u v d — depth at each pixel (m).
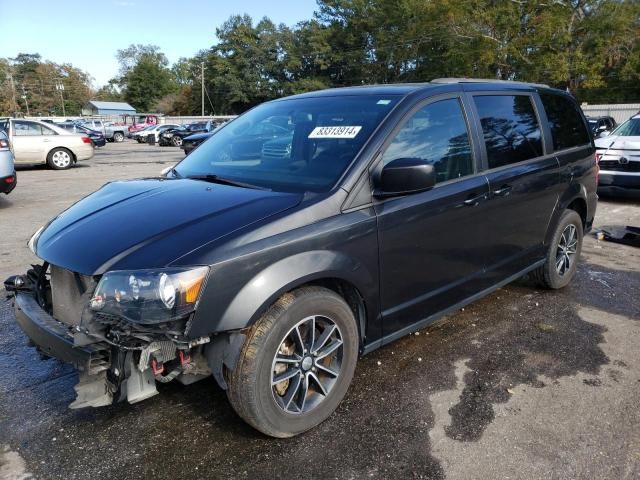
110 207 2.90
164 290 2.16
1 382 3.25
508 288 4.98
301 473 2.45
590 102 39.62
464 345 3.76
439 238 3.26
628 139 9.29
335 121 3.25
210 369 2.50
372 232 2.83
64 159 16.52
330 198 2.71
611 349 3.73
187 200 2.80
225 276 2.29
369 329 2.98
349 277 2.73
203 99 67.31
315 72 58.88
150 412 2.92
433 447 2.63
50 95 102.19
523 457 2.56
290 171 3.06
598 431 2.77
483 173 3.61
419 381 3.26
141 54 111.00
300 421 2.66
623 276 5.40
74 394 3.12
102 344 2.31
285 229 2.51
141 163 19.50
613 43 31.30
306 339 2.65
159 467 2.48
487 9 31.77
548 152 4.38
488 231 3.68
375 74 53.16
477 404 3.01
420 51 44.97
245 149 3.54
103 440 2.68
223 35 63.31
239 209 2.60
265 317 2.44
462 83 3.67
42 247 2.72
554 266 4.66
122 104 88.19
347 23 54.31
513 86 4.18
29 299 2.79
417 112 3.21
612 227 7.66
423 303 3.28
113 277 2.25
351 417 2.88
